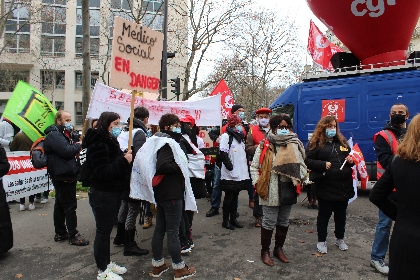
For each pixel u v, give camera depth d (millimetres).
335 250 4496
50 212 6695
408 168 2125
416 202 2055
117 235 4715
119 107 6172
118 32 3863
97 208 3412
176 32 21078
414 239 2018
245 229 5480
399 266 2078
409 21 9422
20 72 32688
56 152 4477
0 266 4020
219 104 7156
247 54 24297
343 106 8234
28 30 31531
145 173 3479
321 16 10469
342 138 4352
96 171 3277
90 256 4320
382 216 3816
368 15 9359
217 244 4773
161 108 6680
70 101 33000
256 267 3977
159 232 3695
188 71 18375
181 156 3566
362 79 8047
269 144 4082
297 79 26266
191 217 4652
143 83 4113
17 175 6469
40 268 3963
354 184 5305
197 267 3986
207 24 18266
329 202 4312
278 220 4191
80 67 32500
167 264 4035
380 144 3725
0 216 4211
